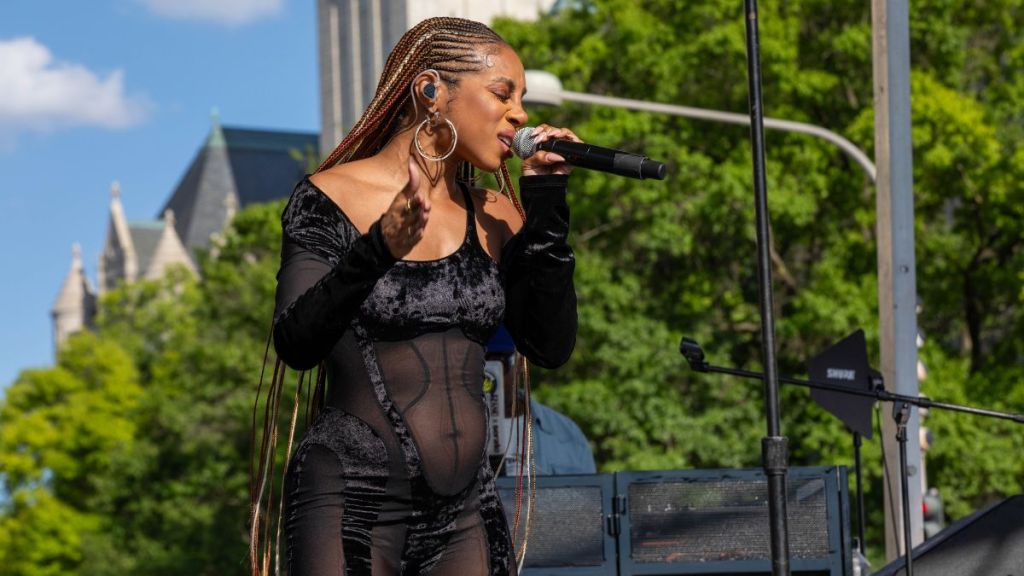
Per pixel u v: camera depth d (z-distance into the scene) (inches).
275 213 1593.3
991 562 188.7
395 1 2819.9
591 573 212.7
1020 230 977.5
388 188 116.1
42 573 1771.7
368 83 2938.0
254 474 122.9
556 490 214.4
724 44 952.9
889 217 389.1
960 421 886.4
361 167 117.1
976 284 1023.0
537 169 121.3
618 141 964.0
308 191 114.7
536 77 578.6
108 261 4552.2
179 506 1403.8
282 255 114.5
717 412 911.7
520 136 120.6
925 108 929.5
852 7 1005.8
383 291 111.8
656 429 896.3
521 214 125.2
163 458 1475.1
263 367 122.1
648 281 1022.4
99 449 1840.6
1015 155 938.7
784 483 166.7
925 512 511.8
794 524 212.2
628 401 901.8
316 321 106.3
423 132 116.6
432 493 112.6
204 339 1518.2
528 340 124.7
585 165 121.0
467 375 114.9
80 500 1857.8
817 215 1001.5
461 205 119.0
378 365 112.5
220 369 1412.4
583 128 991.6
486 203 122.6
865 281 946.1
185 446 1389.0
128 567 1435.8
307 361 109.7
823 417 893.2
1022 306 1003.9
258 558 124.6
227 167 4530.0
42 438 1820.9
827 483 212.2
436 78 115.5
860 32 970.1
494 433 247.8
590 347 938.7
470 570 115.0
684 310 973.2
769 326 169.2
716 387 928.9
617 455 895.1
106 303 2260.1
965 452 872.9
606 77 1048.2
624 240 1008.2
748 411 916.6
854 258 975.6
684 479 213.3
